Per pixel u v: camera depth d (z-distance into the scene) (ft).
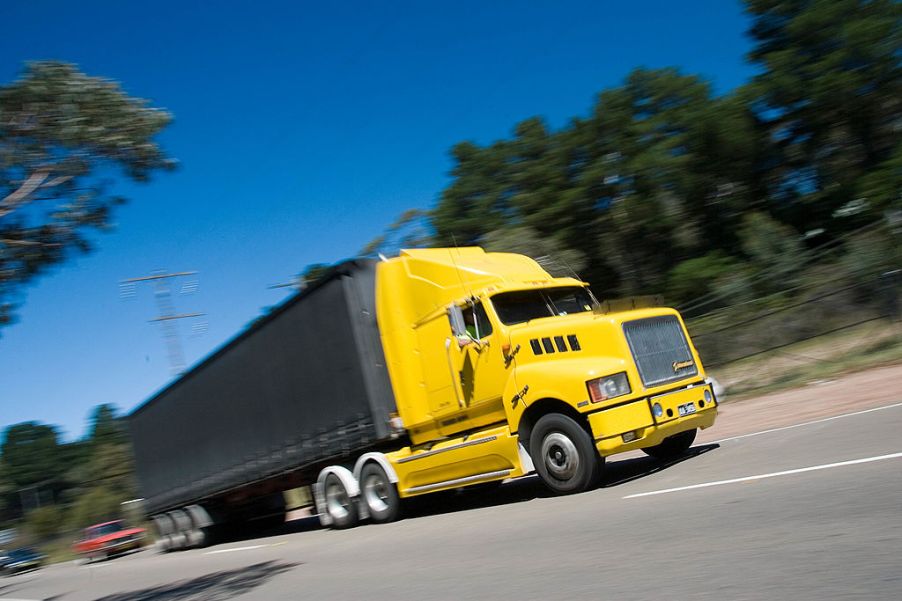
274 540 49.96
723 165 103.40
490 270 35.94
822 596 13.32
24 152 27.14
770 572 15.24
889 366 51.93
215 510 58.75
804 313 64.08
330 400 41.83
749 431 40.68
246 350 49.37
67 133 26.89
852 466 24.04
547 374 32.32
